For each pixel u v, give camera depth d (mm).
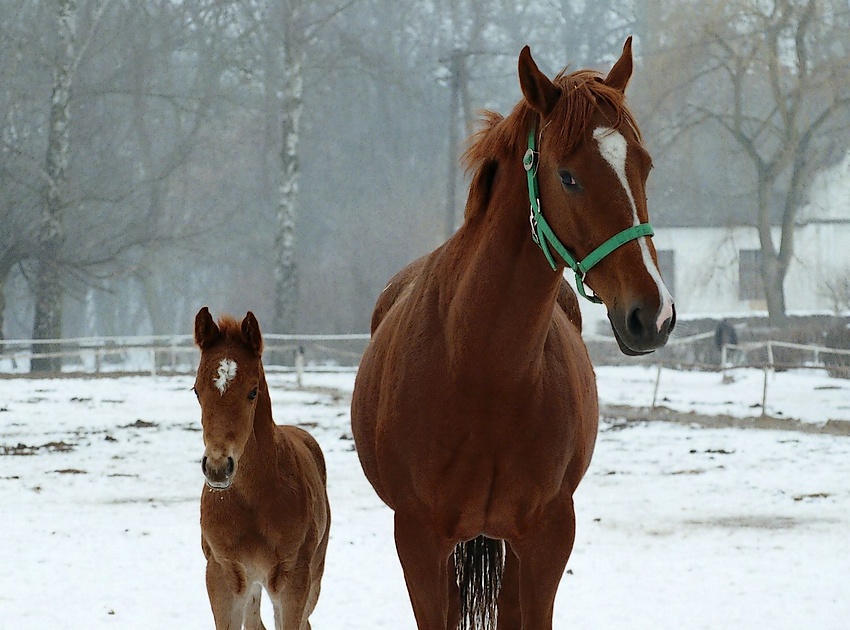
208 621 6508
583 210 3961
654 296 3744
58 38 33656
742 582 7402
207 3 45562
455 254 4797
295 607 6023
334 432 15555
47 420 17281
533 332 4441
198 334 5789
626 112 4047
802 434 15477
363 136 51938
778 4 35250
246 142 49656
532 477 4547
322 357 37156
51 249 33344
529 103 4191
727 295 43156
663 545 8609
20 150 35531
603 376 26594
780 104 36094
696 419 17031
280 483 5906
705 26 35000
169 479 11875
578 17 54938
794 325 37156
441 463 4578
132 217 42938
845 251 43031
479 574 5184
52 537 8836
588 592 7180
